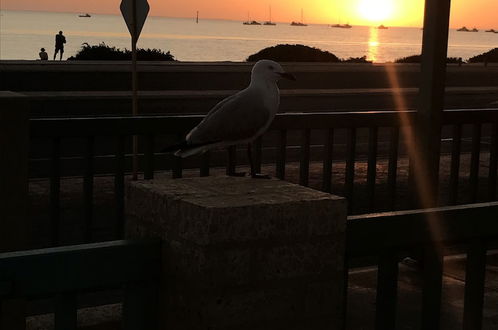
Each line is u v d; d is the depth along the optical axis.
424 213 3.05
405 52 156.00
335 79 37.56
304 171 6.25
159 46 144.75
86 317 5.34
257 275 2.69
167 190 2.83
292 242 2.75
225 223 2.59
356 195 11.81
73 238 8.78
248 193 2.82
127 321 2.78
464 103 30.69
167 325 2.78
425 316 3.19
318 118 6.16
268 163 15.18
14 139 4.55
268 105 4.06
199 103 26.62
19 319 4.49
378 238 2.96
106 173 13.02
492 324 5.35
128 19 11.76
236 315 2.66
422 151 6.45
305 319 2.82
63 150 15.84
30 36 184.75
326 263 2.83
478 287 3.29
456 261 7.00
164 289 2.78
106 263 2.59
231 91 29.61
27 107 4.57
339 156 16.44
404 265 6.73
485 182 13.16
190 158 14.68
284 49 51.47
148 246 2.72
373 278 6.46
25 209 4.65
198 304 2.62
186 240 2.65
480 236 3.19
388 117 6.41
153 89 30.38
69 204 10.28
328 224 2.80
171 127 5.76
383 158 16.11
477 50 185.38
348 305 5.77
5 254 2.38
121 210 5.69
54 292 2.46
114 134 5.59
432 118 6.38
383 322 3.11
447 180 13.05
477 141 6.91
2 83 29.17
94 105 24.77
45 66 33.59
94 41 160.12
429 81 6.36
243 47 155.62
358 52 147.62
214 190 2.86
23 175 4.61
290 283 2.77
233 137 4.01
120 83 31.17
